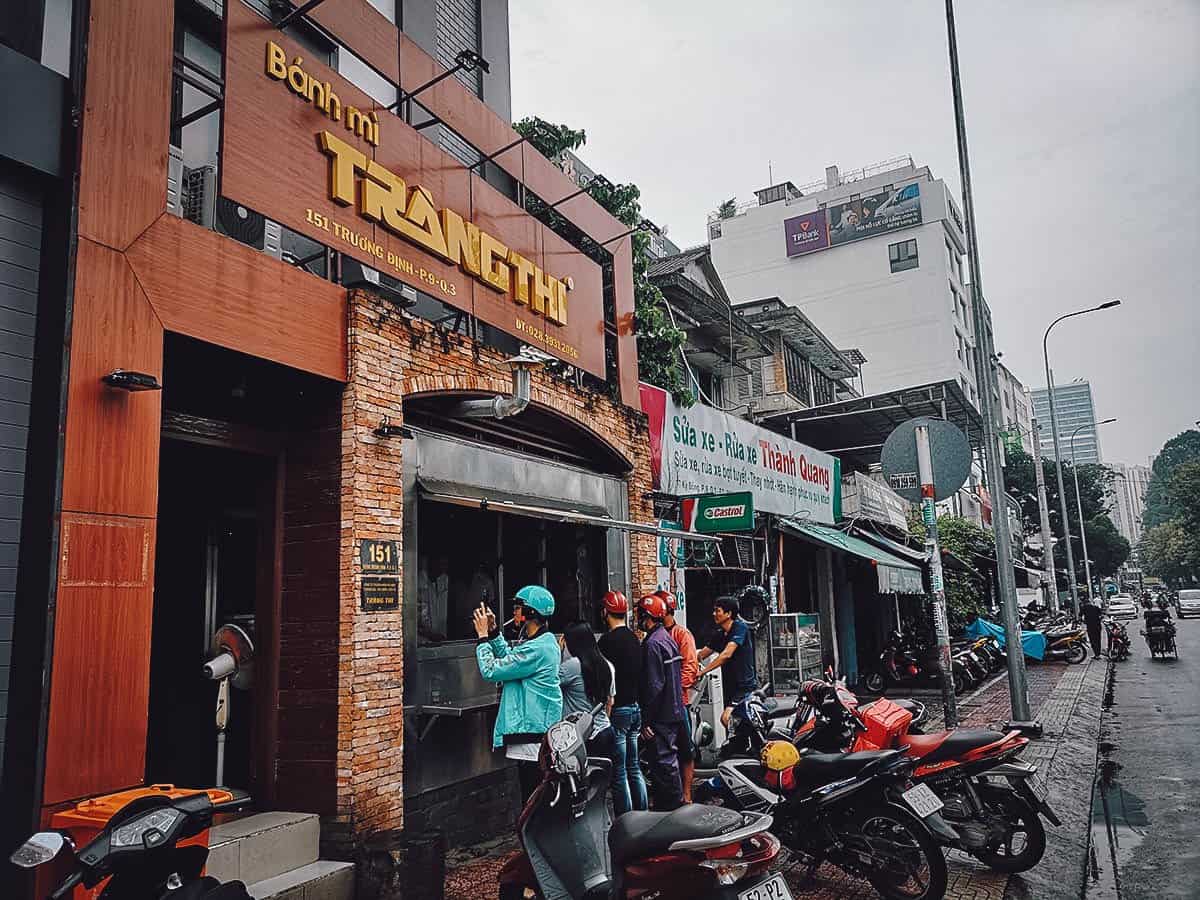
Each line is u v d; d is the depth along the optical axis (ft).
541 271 28.94
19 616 13.71
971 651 58.54
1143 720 41.96
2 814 13.19
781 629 38.88
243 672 19.42
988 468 38.91
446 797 22.15
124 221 15.44
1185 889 18.38
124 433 14.87
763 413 70.44
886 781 17.63
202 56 22.94
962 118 41.65
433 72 25.29
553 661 18.47
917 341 153.69
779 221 167.43
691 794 23.17
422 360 22.33
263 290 18.15
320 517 19.69
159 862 9.72
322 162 20.34
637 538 32.76
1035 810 18.94
